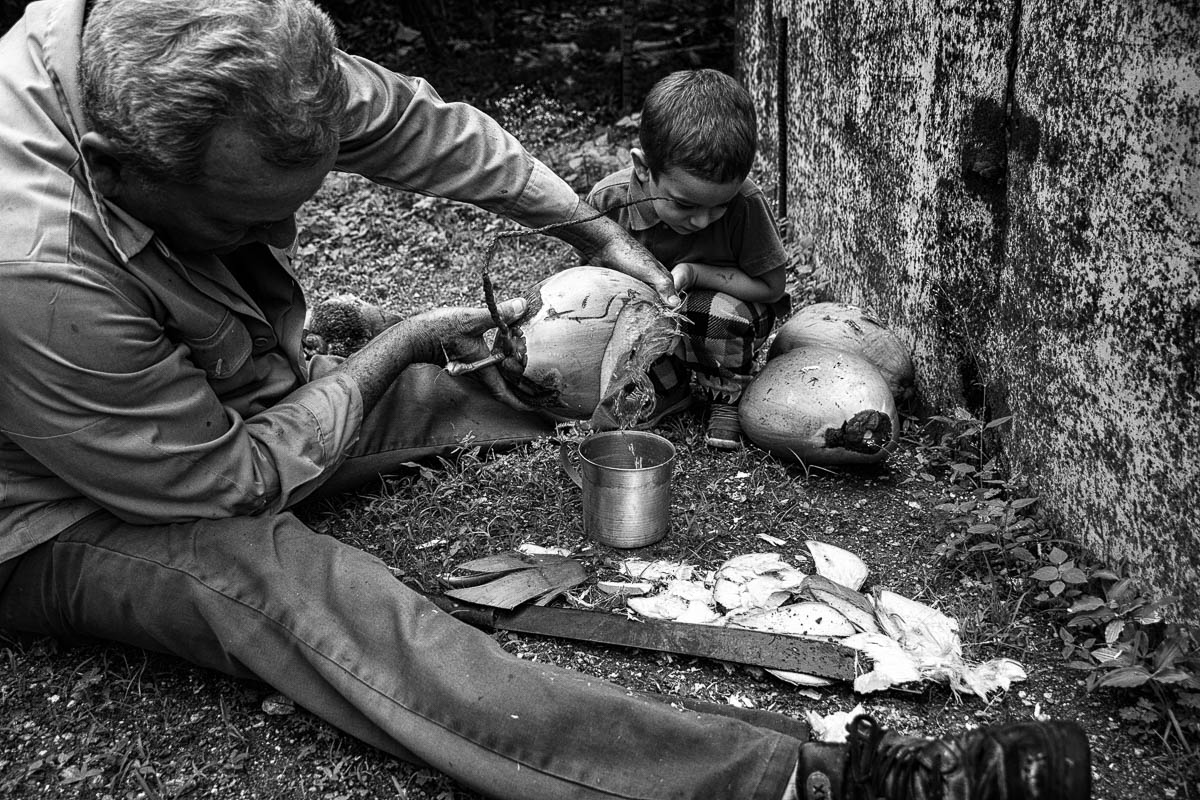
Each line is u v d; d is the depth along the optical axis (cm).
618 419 280
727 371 311
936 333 312
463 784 189
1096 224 226
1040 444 258
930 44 300
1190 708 201
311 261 491
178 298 208
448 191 267
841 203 391
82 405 193
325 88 182
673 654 222
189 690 221
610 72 719
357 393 242
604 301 283
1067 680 216
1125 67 211
